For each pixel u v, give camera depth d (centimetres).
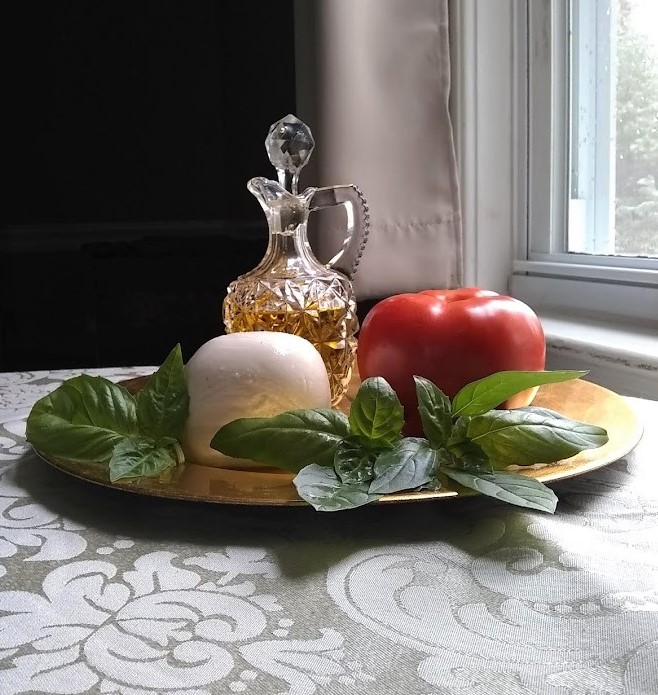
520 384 46
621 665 30
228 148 157
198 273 161
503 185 118
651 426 62
